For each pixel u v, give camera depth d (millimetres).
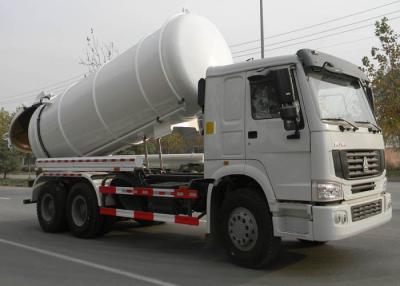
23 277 6316
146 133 9062
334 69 6211
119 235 9438
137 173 8477
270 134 6195
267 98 6285
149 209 8125
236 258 6508
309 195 5812
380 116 27422
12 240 9070
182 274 6312
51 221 9828
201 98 7051
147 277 6203
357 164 6156
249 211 6359
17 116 11195
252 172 6320
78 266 6879
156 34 8359
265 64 6305
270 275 6125
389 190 18984
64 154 10469
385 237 8469
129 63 8555
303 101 5918
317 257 7059
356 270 6316
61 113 9953
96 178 9055
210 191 6805
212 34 8438
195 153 9422
